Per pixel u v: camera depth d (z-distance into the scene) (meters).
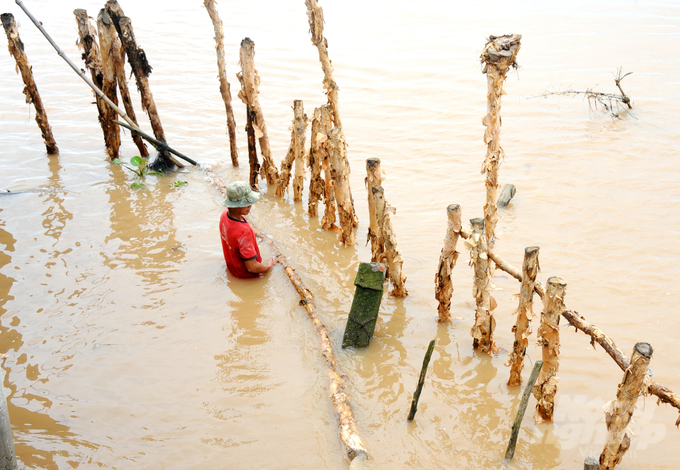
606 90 10.91
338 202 6.53
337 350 5.00
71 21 17.72
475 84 11.76
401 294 5.71
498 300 5.55
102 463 3.83
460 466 3.75
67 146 9.91
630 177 7.79
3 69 13.78
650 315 5.14
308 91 11.96
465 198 7.67
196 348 5.02
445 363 4.77
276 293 5.84
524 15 16.22
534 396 4.05
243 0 19.42
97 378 4.66
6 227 7.19
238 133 10.36
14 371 4.73
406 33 15.27
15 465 3.46
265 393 4.47
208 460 3.85
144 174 8.78
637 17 15.35
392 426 4.12
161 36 15.98
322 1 18.67
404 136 9.81
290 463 3.81
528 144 9.11
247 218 7.57
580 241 6.43
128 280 6.08
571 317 3.78
